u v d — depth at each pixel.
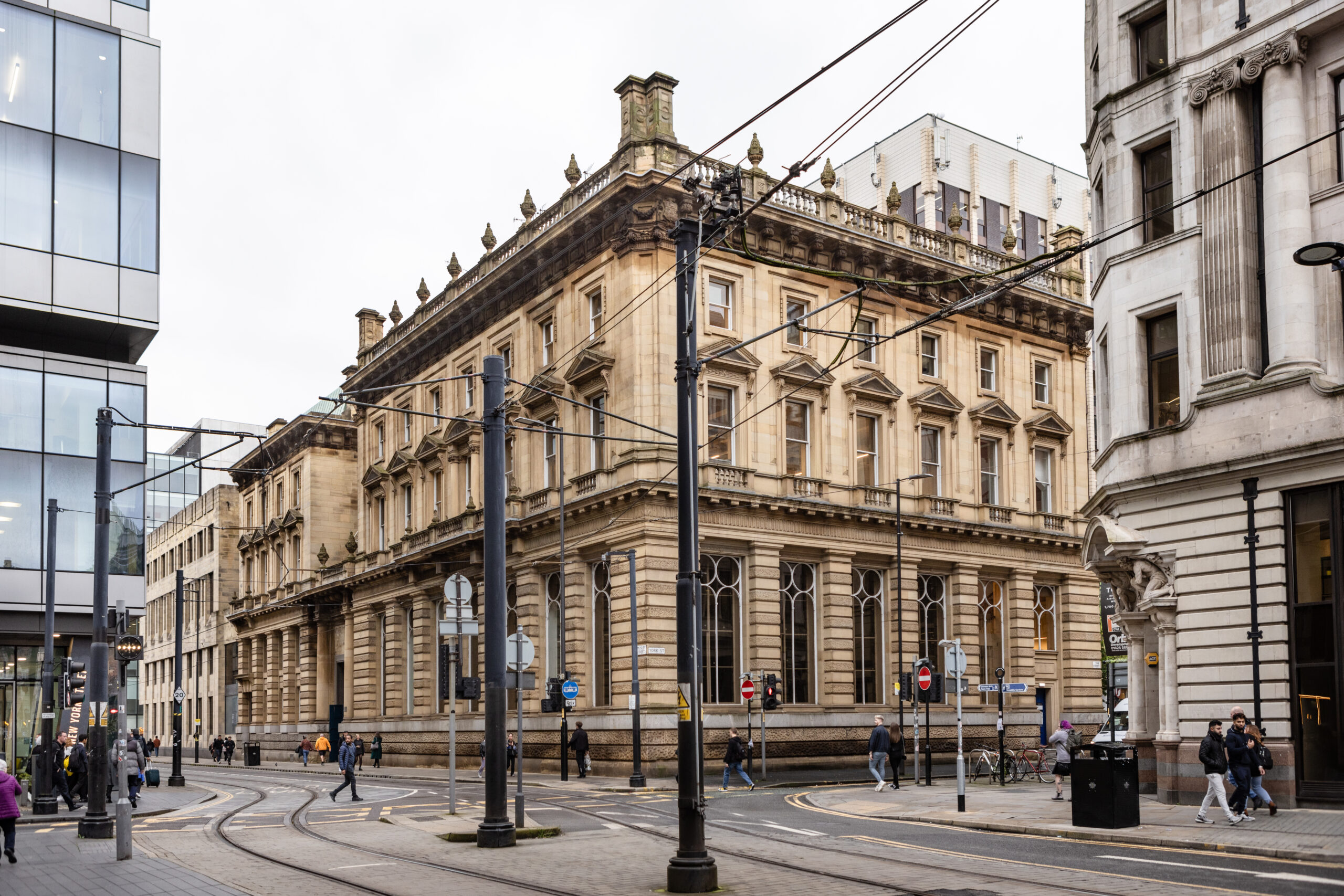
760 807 27.25
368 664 60.47
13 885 16.58
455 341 54.41
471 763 50.44
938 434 48.69
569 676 43.44
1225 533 23.73
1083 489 53.28
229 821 26.39
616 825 23.25
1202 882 14.08
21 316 33.84
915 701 35.00
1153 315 26.22
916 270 48.06
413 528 56.59
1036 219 72.44
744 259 43.47
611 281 43.25
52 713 29.86
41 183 34.03
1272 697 22.55
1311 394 22.28
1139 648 26.33
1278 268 23.31
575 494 44.12
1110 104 27.14
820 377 41.38
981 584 49.50
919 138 68.44
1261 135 24.14
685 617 15.82
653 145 42.47
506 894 14.89
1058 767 26.55
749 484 42.47
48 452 34.81
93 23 35.56
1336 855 15.85
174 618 98.12
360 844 20.95
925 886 14.25
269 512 77.62
